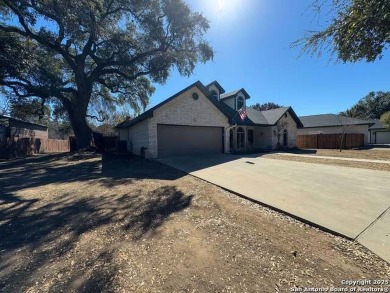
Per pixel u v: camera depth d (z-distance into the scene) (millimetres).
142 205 6035
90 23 15641
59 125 42188
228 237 4211
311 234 4398
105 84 23750
